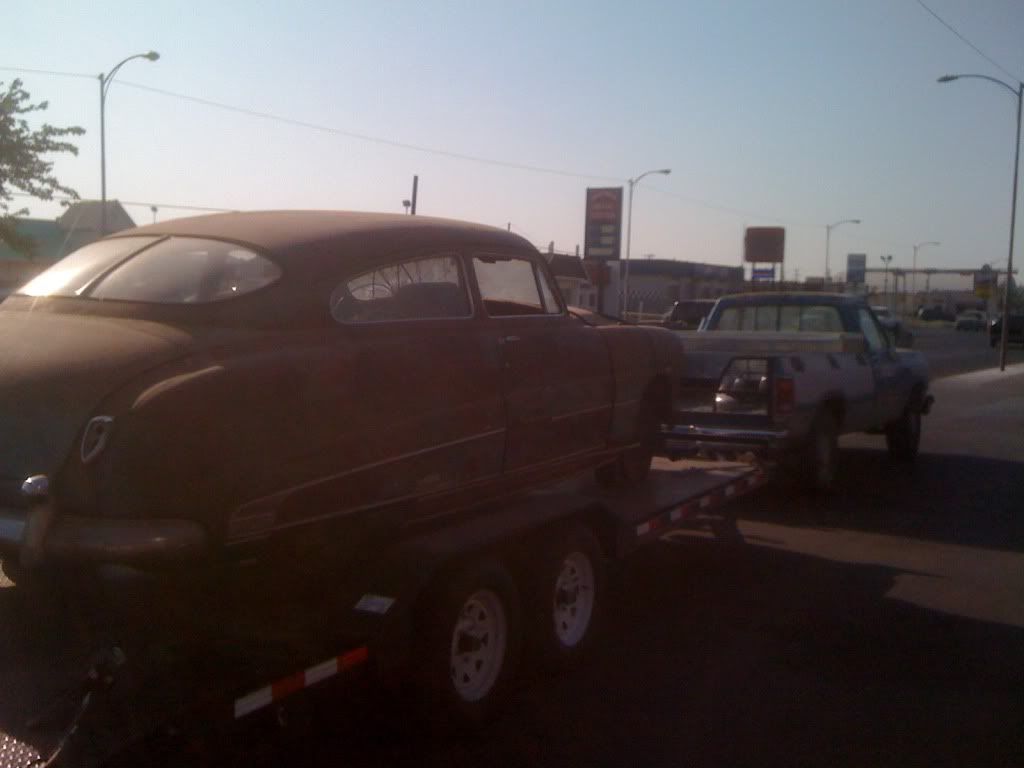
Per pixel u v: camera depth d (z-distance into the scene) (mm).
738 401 9547
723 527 9109
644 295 67750
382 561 4719
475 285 5566
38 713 4145
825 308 12047
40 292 4832
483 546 4887
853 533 9195
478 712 4918
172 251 4805
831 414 10453
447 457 5180
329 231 4926
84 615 4414
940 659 6016
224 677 4141
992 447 14891
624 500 7031
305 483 4363
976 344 53938
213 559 4074
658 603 7062
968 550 8617
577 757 4676
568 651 5703
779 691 5496
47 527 3947
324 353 4484
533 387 5812
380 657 4602
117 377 4043
